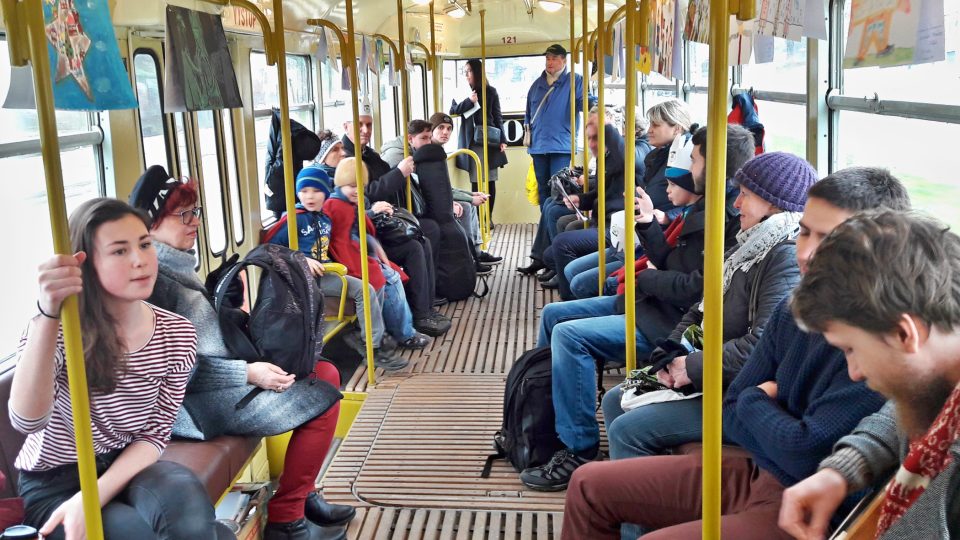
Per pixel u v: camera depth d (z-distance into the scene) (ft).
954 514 3.85
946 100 8.98
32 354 7.19
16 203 10.27
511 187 35.55
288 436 13.39
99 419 8.35
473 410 15.23
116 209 8.23
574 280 17.26
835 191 7.01
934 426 4.23
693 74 23.97
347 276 17.31
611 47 16.24
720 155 5.44
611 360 12.36
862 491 6.48
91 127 12.17
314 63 22.66
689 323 10.82
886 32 5.34
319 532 11.02
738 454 8.22
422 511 11.64
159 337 8.68
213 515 8.33
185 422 10.10
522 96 34.65
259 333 10.82
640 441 9.23
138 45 13.12
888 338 4.52
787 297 7.46
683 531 7.11
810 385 6.92
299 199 17.46
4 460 8.73
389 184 20.80
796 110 13.89
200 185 15.34
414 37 29.25
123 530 7.93
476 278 24.91
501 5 31.58
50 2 6.88
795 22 6.57
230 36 16.56
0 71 9.92
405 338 18.67
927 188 9.58
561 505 11.71
